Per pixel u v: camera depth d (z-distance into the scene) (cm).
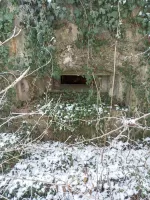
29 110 366
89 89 387
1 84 359
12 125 363
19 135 347
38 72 356
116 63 351
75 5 324
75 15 327
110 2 321
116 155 333
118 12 322
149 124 359
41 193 270
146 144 358
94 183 277
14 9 327
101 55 347
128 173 294
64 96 391
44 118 355
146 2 318
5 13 330
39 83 385
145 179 288
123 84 368
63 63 353
